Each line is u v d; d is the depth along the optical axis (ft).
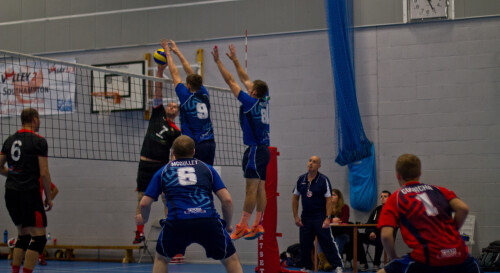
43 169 18.48
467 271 11.46
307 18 35.55
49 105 39.22
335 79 31.89
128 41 38.58
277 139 35.32
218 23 37.06
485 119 32.14
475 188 31.89
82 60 39.32
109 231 37.81
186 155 14.44
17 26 40.81
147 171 24.43
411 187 12.11
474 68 32.53
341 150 32.32
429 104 33.04
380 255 30.68
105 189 38.17
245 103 18.83
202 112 18.25
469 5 32.83
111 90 38.32
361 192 32.60
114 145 38.09
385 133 33.47
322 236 26.86
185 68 19.57
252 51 36.32
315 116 34.83
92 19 39.47
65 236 38.60
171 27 37.88
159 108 24.67
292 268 31.09
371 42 34.19
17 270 18.28
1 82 40.09
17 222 18.52
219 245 13.67
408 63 33.58
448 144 32.55
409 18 33.68
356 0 34.58
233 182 35.50
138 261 36.58
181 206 13.47
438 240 11.35
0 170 19.20
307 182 27.53
